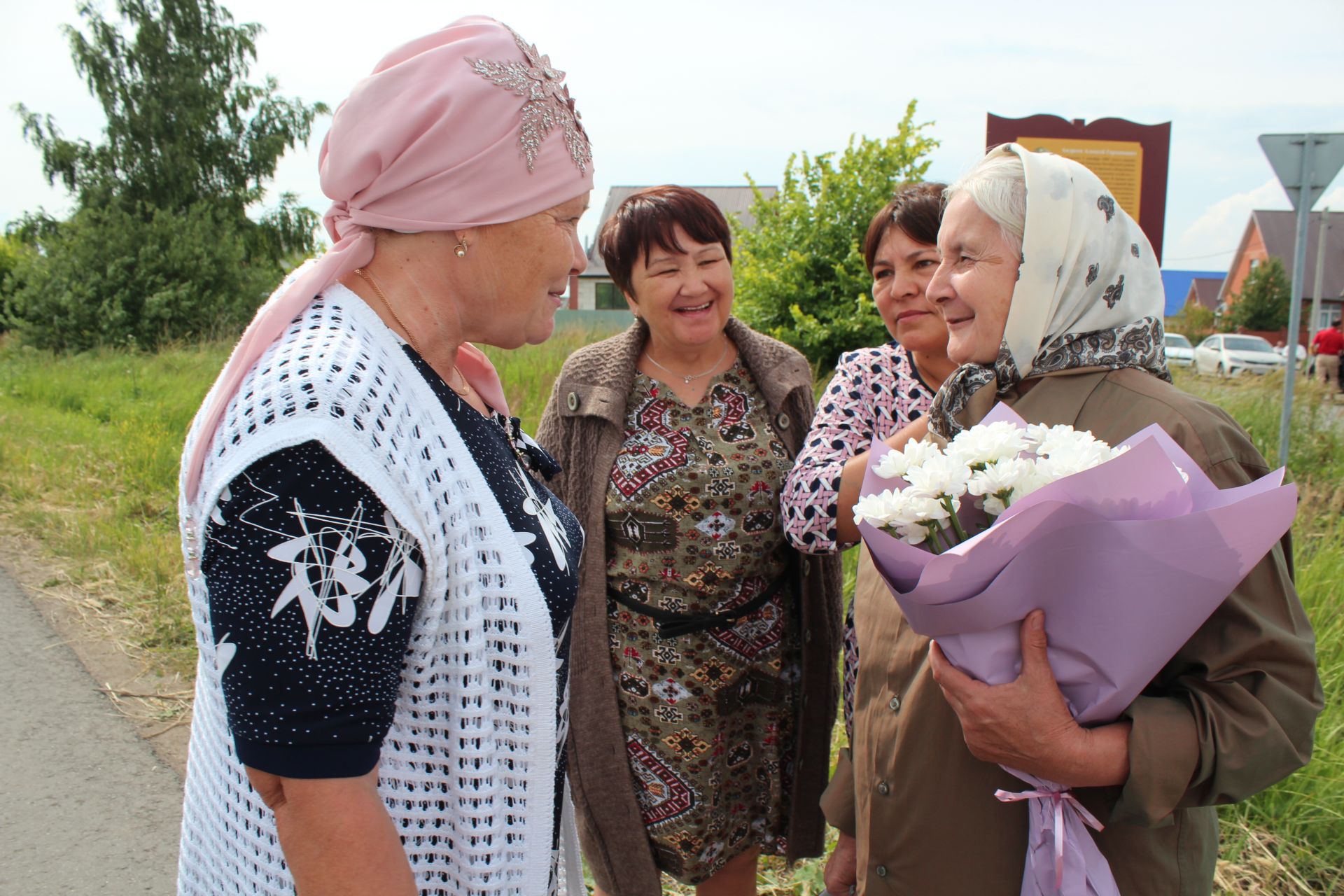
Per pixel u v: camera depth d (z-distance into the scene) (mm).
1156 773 1034
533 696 994
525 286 1054
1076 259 1229
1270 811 2336
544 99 1021
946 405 1378
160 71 25953
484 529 967
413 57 986
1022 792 1158
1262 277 35625
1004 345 1287
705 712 1998
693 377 2062
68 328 19578
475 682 971
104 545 4820
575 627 2021
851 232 7039
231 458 827
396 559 869
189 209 24984
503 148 982
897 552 1104
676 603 1986
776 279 7105
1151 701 1081
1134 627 999
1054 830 1122
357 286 1019
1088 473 956
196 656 3594
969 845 1224
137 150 25672
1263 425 6211
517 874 1021
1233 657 1073
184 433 7426
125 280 20016
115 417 8562
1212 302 51438
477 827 998
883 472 1169
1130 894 1146
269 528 817
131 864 2369
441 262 1012
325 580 826
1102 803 1152
